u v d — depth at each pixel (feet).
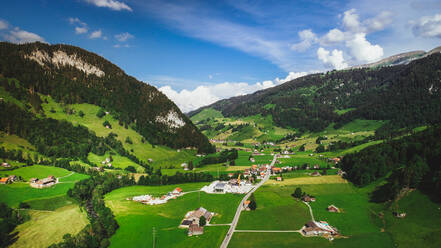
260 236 318.24
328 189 501.56
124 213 415.85
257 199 463.42
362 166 523.29
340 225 341.82
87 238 298.35
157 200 477.36
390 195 390.42
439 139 455.22
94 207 432.25
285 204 432.25
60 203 423.64
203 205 447.01
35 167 536.42
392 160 507.71
